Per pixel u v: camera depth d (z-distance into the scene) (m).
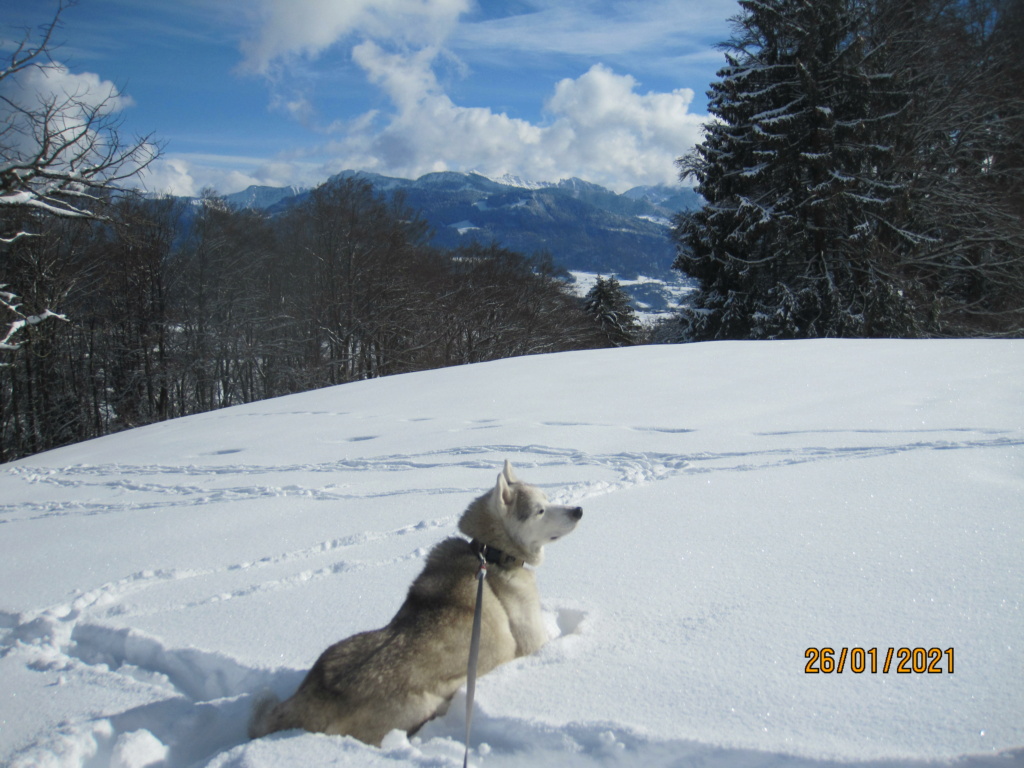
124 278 37.97
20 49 15.87
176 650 4.11
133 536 6.94
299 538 6.24
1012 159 33.94
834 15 31.39
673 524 5.42
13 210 18.56
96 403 39.69
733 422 9.03
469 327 45.59
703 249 35.66
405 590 4.70
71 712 3.59
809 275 31.95
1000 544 4.25
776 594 3.97
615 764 2.63
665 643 3.56
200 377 41.31
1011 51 34.09
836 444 7.39
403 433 10.86
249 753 2.83
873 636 3.36
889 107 32.69
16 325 19.75
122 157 17.58
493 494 3.81
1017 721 2.56
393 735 2.95
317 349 44.25
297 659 3.89
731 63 35.28
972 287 35.34
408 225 47.53
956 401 8.77
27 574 6.02
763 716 2.81
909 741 2.53
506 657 3.54
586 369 14.81
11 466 13.24
